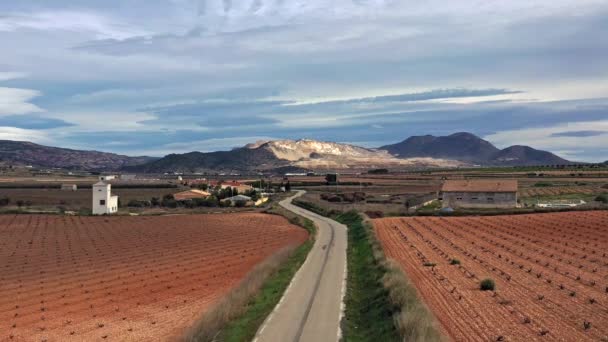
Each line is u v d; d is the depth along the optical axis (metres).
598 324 27.84
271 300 36.34
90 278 52.50
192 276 52.09
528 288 36.94
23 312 39.97
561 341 25.19
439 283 39.28
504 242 60.69
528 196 141.12
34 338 33.41
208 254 65.69
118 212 125.19
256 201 157.25
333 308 33.88
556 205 103.44
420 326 25.78
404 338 25.05
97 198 121.69
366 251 58.22
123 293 45.56
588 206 89.94
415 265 47.69
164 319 36.69
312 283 42.41
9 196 175.25
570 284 37.91
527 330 27.06
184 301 41.81
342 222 101.38
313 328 29.23
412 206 120.12
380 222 87.19
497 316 29.80
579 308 31.19
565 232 65.75
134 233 87.62
